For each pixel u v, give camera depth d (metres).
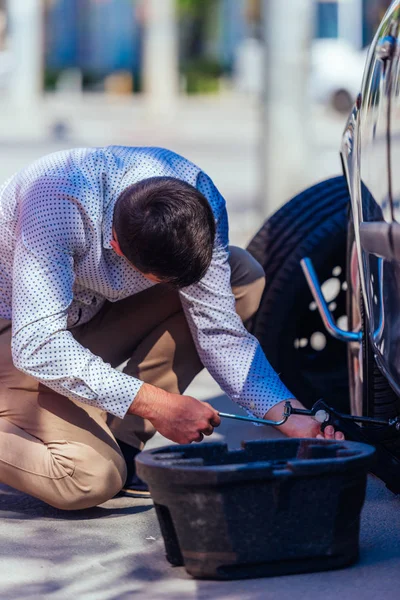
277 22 8.56
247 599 2.30
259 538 2.35
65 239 2.66
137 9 29.53
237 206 10.10
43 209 2.65
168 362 3.09
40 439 2.84
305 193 3.79
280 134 8.69
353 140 2.84
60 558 2.60
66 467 2.79
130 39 34.25
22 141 16.22
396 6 2.64
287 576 2.41
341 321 4.39
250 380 2.87
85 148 2.80
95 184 2.68
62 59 34.53
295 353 3.71
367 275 2.67
